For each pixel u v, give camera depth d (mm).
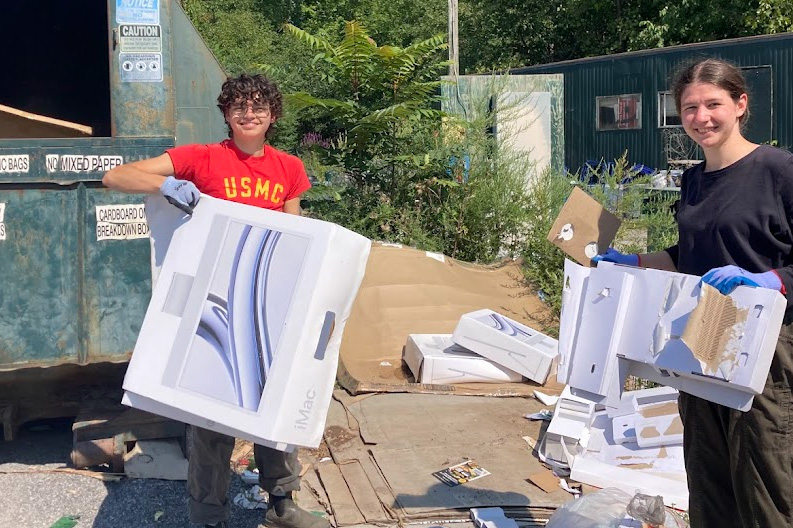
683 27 21641
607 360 2947
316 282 3031
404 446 4566
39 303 4316
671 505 3803
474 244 7969
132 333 4434
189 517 3617
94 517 3988
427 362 5531
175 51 5266
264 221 3123
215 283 3115
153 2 4406
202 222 3168
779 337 2688
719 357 2627
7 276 4270
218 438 3465
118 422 4500
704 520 2982
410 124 8000
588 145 16797
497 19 26234
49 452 4832
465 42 26625
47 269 4316
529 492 4012
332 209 7926
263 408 3010
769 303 2545
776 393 2707
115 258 4395
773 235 2689
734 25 20938
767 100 13555
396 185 8070
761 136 13656
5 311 4273
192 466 3531
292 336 3020
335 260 3061
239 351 3061
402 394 5387
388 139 7980
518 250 7875
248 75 3428
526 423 4930
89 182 4352
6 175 4219
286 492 3650
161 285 3158
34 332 4316
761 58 13602
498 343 5594
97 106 6156
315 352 3047
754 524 2764
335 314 3088
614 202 7734
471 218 7988
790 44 13203
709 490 2963
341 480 4184
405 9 26281
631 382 5668
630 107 15805
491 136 8586
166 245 3207
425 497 3957
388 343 6191
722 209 2762
